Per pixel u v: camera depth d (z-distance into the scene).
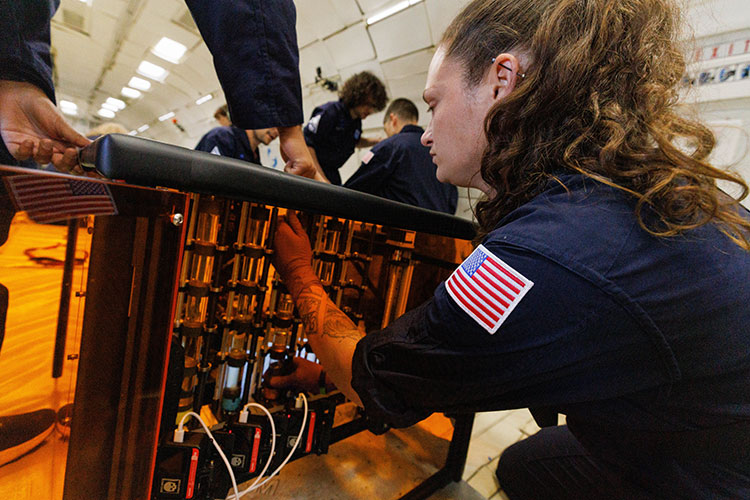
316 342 0.63
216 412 0.72
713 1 1.49
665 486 0.60
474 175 0.58
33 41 0.61
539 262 0.38
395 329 0.51
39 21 0.62
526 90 0.43
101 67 7.19
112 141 0.35
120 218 0.39
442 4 2.60
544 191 0.44
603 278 0.37
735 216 0.39
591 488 0.86
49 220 0.35
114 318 0.43
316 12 3.64
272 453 0.67
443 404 0.46
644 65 0.41
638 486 0.66
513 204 0.49
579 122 0.42
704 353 0.41
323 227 0.78
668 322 0.38
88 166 0.47
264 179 0.47
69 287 0.39
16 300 0.36
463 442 1.01
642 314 0.37
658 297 0.37
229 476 0.62
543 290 0.38
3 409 0.39
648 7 0.42
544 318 0.38
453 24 0.53
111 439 0.46
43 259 0.36
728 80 1.57
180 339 0.59
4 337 0.37
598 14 0.41
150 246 0.42
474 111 0.51
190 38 5.03
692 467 0.56
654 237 0.38
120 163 0.35
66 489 0.45
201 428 0.64
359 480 0.91
